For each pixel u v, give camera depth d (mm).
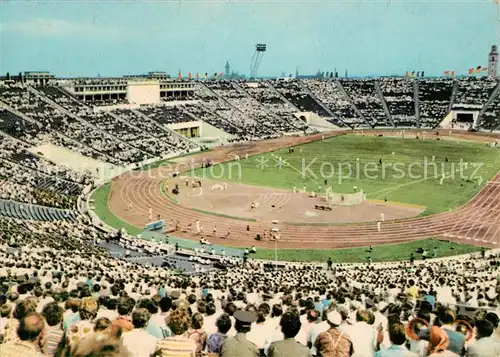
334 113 161250
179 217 65125
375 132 143875
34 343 8109
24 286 17828
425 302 16094
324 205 69562
